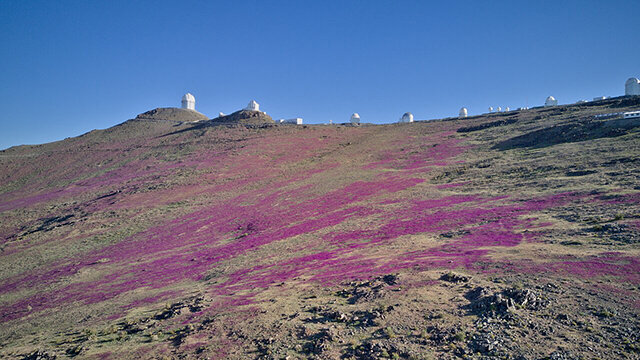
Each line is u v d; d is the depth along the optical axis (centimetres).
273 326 1480
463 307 1430
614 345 1050
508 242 2316
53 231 4866
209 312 1795
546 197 3334
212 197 5962
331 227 3722
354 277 2080
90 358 1407
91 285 2947
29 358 1488
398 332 1298
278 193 5809
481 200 3800
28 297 2862
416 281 1797
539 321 1246
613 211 2495
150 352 1389
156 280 2847
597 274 1574
